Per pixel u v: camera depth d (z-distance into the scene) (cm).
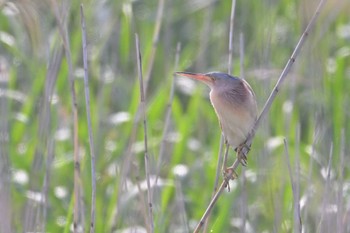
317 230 970
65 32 971
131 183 1146
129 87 1357
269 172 1088
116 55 1376
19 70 1364
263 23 1338
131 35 1434
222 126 923
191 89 1377
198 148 1285
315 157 1112
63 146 1234
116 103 1355
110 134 1279
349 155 1179
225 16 1509
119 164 1188
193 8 1511
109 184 1184
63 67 1245
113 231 1057
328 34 1349
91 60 1341
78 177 938
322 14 1255
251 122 905
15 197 1116
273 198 1055
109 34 1359
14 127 1230
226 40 1459
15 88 1362
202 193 1177
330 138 1168
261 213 1138
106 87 1323
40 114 1083
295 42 1397
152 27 1454
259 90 1154
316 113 1145
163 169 1218
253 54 1339
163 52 1442
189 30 1567
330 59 1364
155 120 1232
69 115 1248
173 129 1314
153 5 1552
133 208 1099
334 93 1241
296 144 1011
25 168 1155
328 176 965
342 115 1236
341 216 953
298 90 1327
